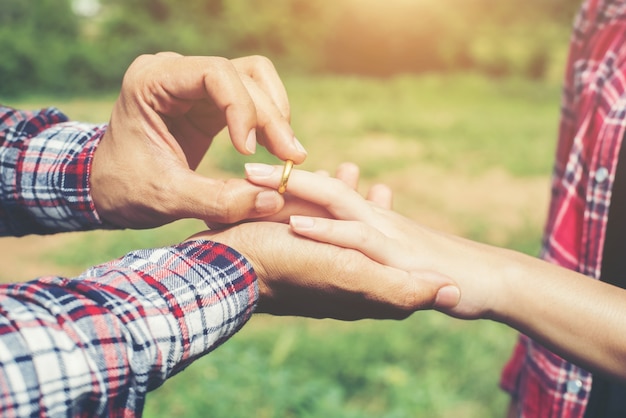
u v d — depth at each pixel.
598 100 0.73
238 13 10.09
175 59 0.62
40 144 0.68
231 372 1.42
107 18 9.28
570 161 0.75
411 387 1.61
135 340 0.48
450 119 6.86
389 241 0.61
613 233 0.71
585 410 0.73
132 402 0.48
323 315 0.61
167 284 0.51
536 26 11.41
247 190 0.60
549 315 0.61
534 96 9.06
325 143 5.51
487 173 4.72
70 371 0.45
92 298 0.48
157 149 0.63
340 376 1.81
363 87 8.80
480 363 1.89
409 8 10.69
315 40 10.70
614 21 0.75
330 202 0.62
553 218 0.81
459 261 0.62
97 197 0.65
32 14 8.80
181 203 0.61
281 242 0.57
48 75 8.01
